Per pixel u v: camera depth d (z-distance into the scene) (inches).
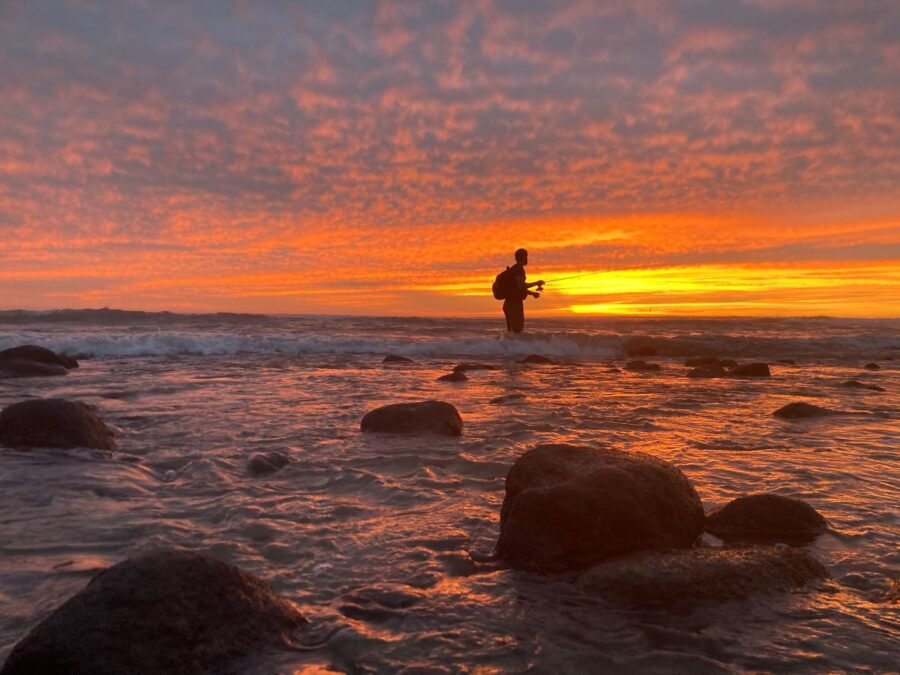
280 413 279.1
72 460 191.9
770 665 86.8
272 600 97.7
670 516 128.3
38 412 211.9
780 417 278.2
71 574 113.8
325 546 128.5
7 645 90.1
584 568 118.8
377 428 239.5
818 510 152.3
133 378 398.3
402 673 85.0
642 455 144.0
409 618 99.4
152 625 87.0
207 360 522.9
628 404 312.8
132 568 93.7
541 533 123.9
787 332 884.0
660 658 88.6
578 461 140.9
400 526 140.8
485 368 478.9
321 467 189.5
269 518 144.0
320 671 85.5
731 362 548.1
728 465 194.2
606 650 90.7
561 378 429.4
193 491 165.6
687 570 108.1
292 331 773.3
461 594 108.0
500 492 167.3
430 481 176.4
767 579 108.7
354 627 96.1
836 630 95.6
